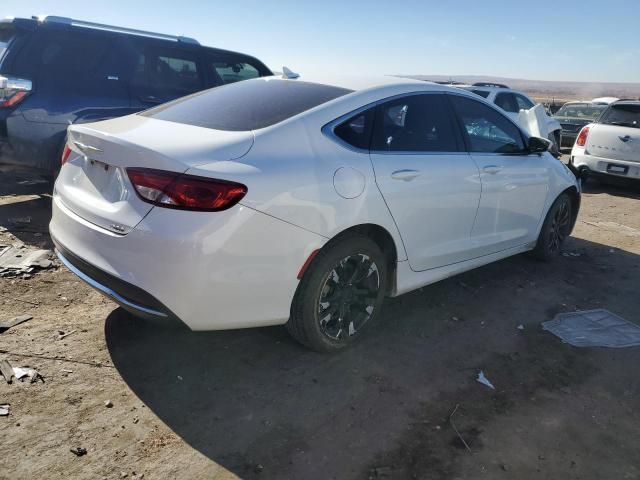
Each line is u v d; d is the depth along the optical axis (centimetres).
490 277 466
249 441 241
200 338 323
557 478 232
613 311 411
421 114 357
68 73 514
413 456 239
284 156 274
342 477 225
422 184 335
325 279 293
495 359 328
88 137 281
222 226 246
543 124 698
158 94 577
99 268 264
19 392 258
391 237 324
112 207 263
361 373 302
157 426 246
